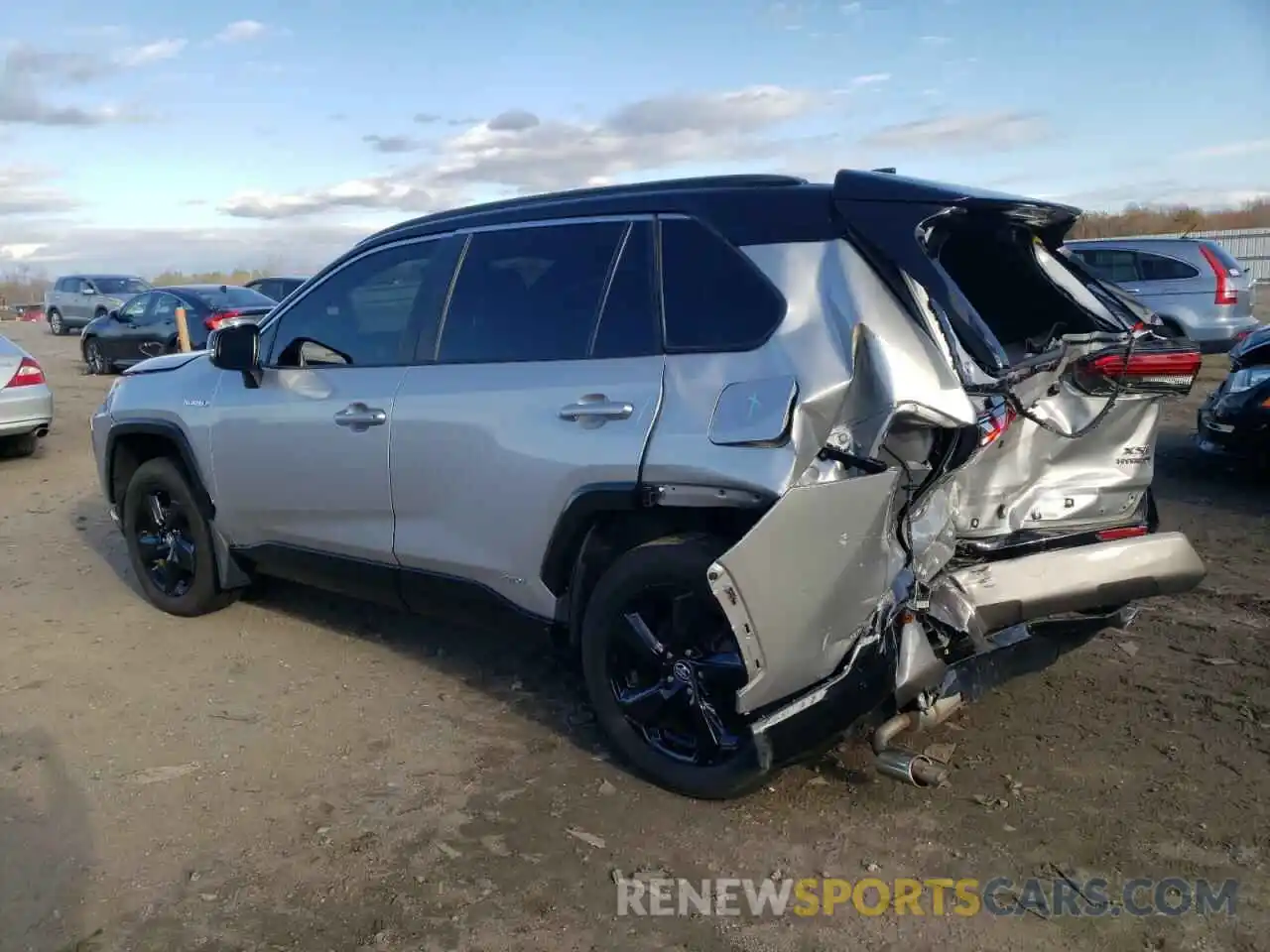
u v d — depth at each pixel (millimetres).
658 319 3691
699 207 3738
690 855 3352
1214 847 3299
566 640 4051
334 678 4836
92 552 7145
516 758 4023
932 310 3316
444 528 4215
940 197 3350
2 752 4141
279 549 5047
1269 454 7625
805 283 3426
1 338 10750
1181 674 4559
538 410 3844
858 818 3533
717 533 3549
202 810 3676
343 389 4582
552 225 4102
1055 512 3795
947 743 4016
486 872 3283
